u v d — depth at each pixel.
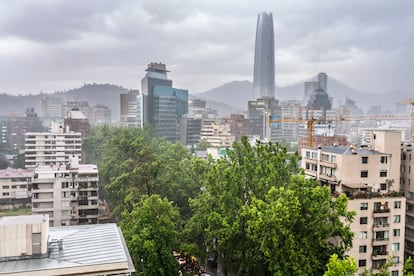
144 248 58.38
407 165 82.62
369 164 76.44
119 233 48.91
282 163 70.88
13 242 40.81
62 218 101.25
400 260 74.31
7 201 138.12
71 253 42.53
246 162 71.25
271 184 66.88
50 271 38.47
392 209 73.81
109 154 125.25
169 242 63.56
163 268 60.69
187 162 110.81
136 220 66.38
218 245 64.62
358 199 72.19
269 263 57.59
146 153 97.94
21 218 43.72
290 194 56.62
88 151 178.75
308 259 55.16
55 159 173.50
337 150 81.44
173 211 67.44
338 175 76.44
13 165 192.38
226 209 65.25
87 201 102.44
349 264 40.94
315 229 56.84
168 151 127.69
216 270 76.81
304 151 88.44
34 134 171.12
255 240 57.19
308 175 86.12
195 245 65.62
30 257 41.09
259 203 58.31
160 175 93.12
